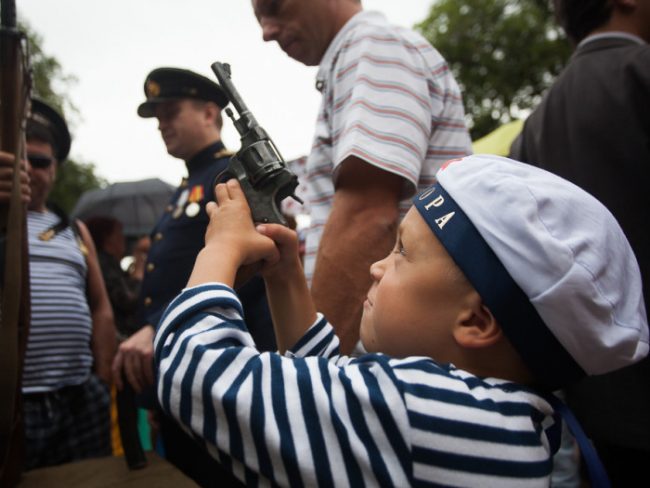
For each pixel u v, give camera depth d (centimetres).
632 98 116
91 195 515
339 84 124
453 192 74
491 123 1288
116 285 291
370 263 107
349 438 64
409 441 64
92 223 313
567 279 67
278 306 90
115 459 140
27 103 130
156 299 171
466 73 1317
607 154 117
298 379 67
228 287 73
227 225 78
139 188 501
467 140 132
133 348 149
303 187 254
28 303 127
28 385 183
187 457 167
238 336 71
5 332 113
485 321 72
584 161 120
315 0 134
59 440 193
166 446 174
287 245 83
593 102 121
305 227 208
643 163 113
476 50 1308
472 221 71
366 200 110
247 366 68
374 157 108
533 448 68
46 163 206
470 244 71
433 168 126
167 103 181
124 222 474
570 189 74
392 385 66
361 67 118
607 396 111
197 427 67
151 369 150
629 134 115
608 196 116
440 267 74
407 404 65
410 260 76
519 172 75
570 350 70
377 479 63
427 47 133
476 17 1320
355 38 124
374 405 65
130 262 448
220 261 75
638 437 106
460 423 65
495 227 69
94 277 226
